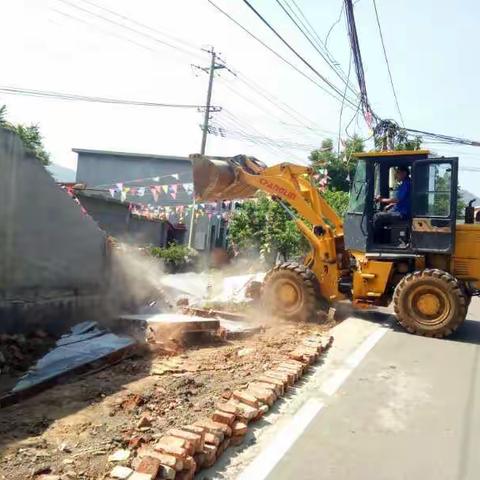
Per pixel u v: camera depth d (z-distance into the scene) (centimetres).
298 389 602
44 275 758
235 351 754
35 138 2425
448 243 933
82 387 574
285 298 1049
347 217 1031
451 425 518
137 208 2478
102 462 392
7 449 411
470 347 851
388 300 1011
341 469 421
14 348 654
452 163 928
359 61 1179
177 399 536
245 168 1110
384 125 1667
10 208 702
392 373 679
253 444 457
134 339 767
